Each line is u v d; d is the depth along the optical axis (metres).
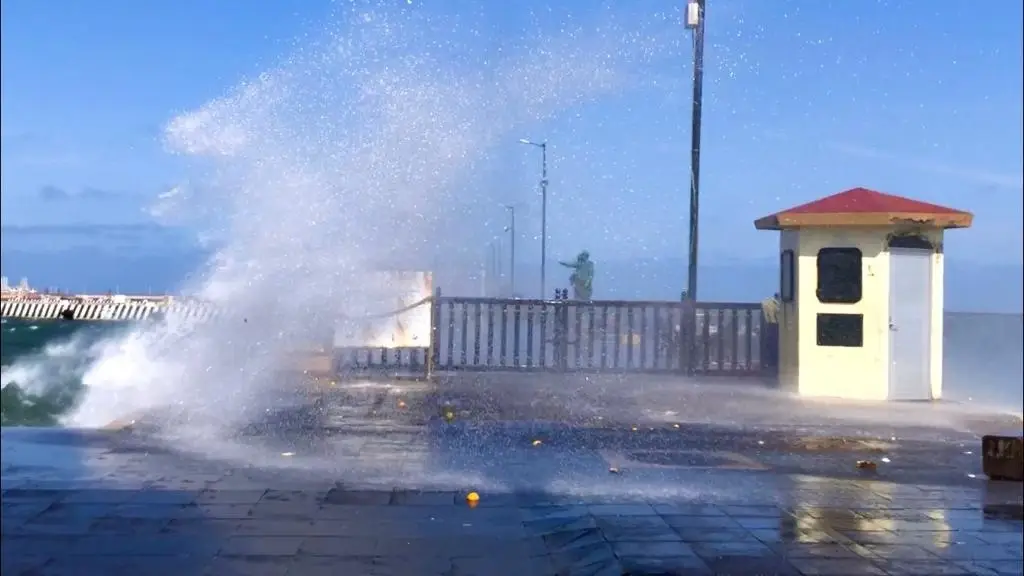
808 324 10.55
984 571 4.75
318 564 4.79
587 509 5.84
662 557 4.93
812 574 4.68
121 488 6.22
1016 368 12.36
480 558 4.90
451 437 8.04
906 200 10.66
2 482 6.34
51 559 4.83
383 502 5.95
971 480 6.71
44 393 10.36
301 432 8.19
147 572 4.65
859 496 6.23
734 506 5.95
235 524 5.45
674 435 8.30
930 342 10.55
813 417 9.26
